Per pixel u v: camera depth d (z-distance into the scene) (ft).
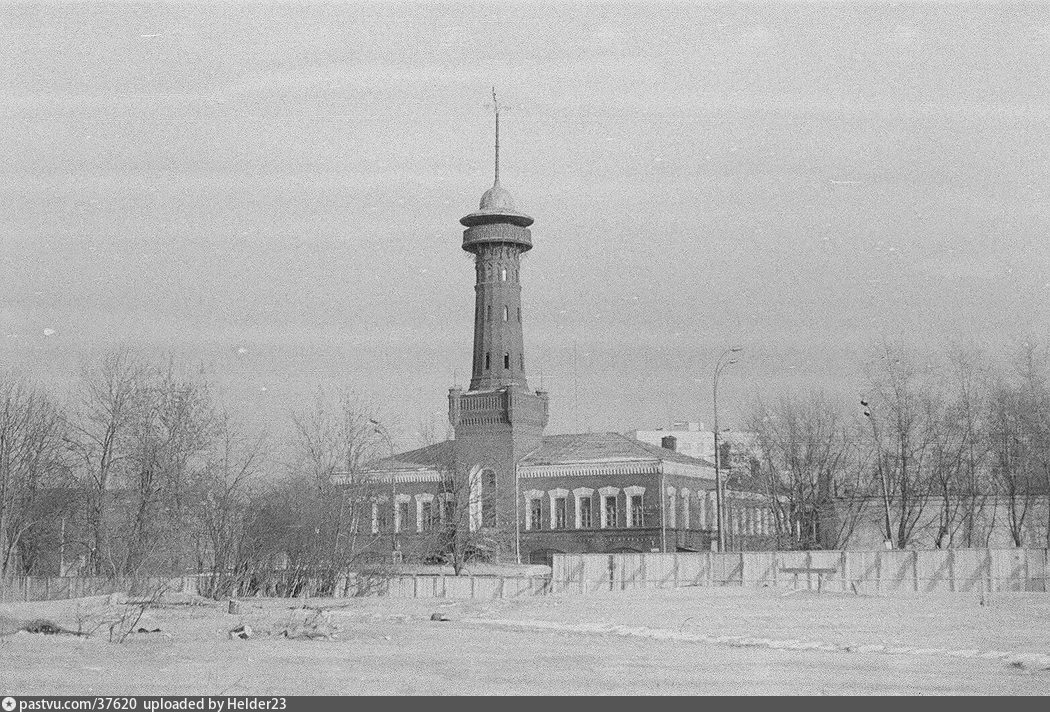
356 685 71.10
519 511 328.49
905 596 169.07
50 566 246.47
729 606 148.97
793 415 298.97
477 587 202.80
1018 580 185.37
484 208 343.87
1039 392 275.18
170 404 215.72
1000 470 281.33
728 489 347.77
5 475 231.91
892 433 282.15
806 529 289.94
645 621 126.62
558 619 131.75
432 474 331.57
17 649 92.79
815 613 135.44
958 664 83.25
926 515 293.23
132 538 201.77
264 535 202.80
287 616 134.92
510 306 340.80
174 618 132.36
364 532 222.28
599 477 322.55
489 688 69.72
